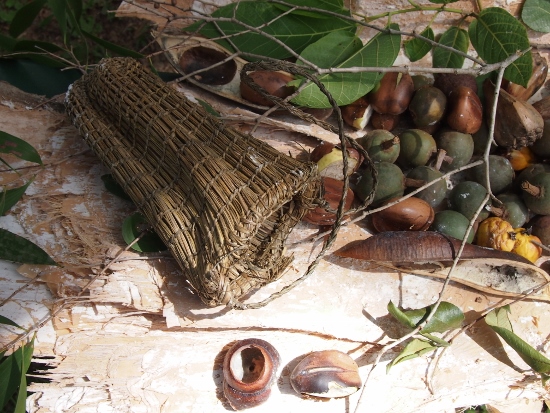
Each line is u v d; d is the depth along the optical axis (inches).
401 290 22.3
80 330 20.9
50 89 24.5
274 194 18.8
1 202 21.0
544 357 20.8
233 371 20.4
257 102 23.9
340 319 21.7
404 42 24.8
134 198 20.6
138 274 21.3
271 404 21.0
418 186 22.5
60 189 22.3
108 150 21.1
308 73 20.1
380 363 21.8
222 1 24.6
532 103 24.7
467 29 24.7
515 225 23.1
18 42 24.1
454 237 22.0
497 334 22.3
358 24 23.7
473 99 23.0
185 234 19.7
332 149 22.7
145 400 20.6
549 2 24.2
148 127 20.3
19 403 19.1
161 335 21.2
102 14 32.1
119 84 21.2
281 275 20.8
